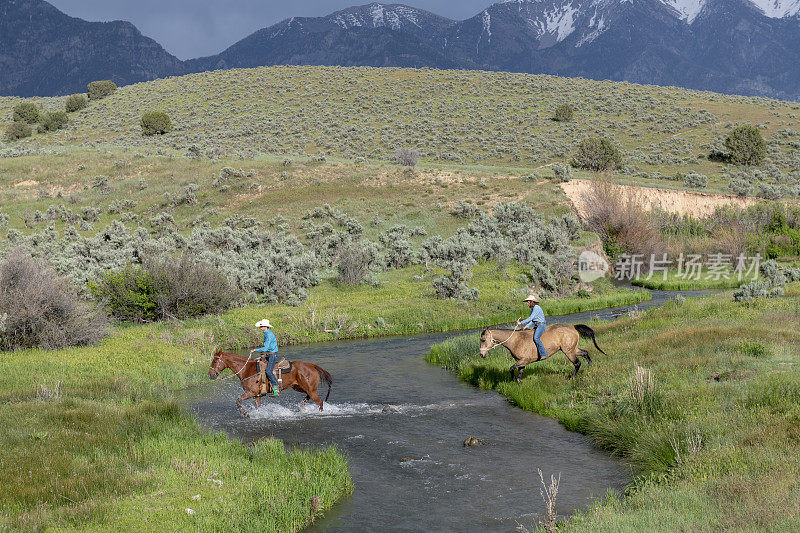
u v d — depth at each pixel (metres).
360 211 53.97
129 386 16.89
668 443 10.19
